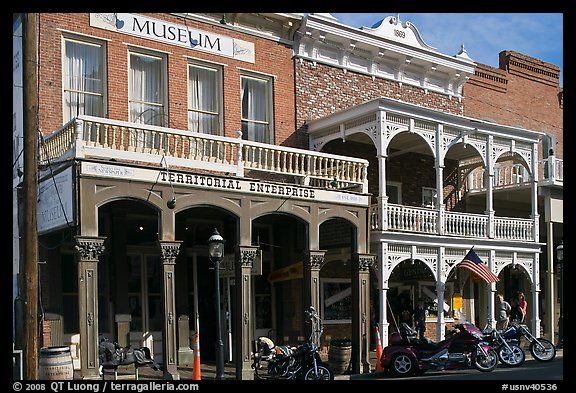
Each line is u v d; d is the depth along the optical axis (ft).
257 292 68.95
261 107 69.15
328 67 73.20
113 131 50.11
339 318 71.67
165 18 63.26
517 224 76.74
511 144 76.54
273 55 69.67
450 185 84.12
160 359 62.44
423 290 79.41
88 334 46.42
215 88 66.23
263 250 70.03
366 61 75.97
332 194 60.49
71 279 58.18
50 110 56.75
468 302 83.76
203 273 66.39
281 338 68.74
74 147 47.67
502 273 90.94
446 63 81.05
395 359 55.11
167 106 62.64
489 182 74.08
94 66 59.67
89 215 47.47
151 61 62.75
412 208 67.97
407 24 79.00
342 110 67.67
